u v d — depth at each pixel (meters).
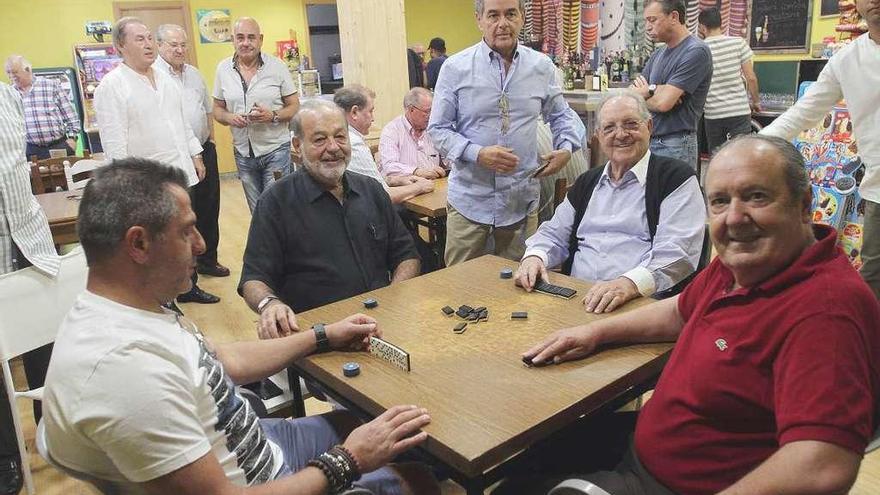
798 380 1.04
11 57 5.46
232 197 7.31
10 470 2.30
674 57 3.40
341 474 1.21
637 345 1.58
